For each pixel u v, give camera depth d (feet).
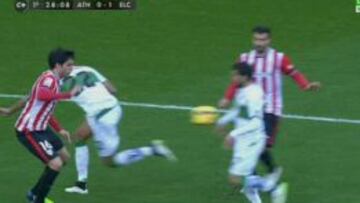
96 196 128.36
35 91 120.37
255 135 116.57
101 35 219.61
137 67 196.24
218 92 178.19
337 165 139.23
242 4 241.14
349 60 199.00
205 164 140.36
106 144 126.00
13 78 188.96
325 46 210.38
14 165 140.26
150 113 165.58
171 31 222.69
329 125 158.10
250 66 116.98
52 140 122.62
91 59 202.39
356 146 147.43
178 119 162.09
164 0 244.22
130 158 126.93
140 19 230.89
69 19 230.68
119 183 133.28
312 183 132.36
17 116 162.71
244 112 116.98
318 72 191.21
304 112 165.07
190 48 209.67
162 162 141.18
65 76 123.24
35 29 223.92
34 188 122.52
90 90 126.82
